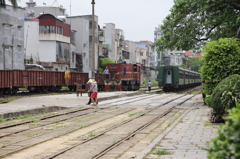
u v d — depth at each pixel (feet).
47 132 42.50
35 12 233.55
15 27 159.02
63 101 90.68
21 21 163.84
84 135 40.24
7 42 152.97
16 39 160.15
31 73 127.54
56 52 192.85
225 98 44.55
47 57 191.62
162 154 28.27
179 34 92.53
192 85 248.32
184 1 86.33
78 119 57.11
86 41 230.27
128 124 49.70
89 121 53.78
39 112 69.31
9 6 153.79
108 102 93.40
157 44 98.27
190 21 86.84
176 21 91.81
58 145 34.01
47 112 71.46
